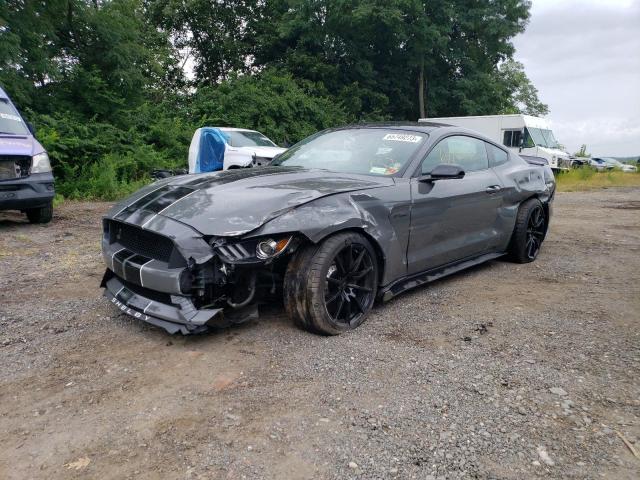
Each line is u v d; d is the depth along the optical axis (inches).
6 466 82.4
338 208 132.3
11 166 271.3
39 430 92.0
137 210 135.7
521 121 820.0
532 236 221.5
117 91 668.7
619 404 102.5
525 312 155.6
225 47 1198.9
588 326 144.0
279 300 138.5
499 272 205.2
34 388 106.5
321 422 94.8
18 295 165.2
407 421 95.7
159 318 125.8
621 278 195.8
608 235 295.9
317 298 127.3
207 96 860.0
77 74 606.9
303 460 84.4
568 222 352.8
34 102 574.6
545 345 130.8
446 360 121.2
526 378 112.7
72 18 623.5
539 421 96.2
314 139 193.9
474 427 94.0
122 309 134.5
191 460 84.0
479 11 1211.2
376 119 1144.8
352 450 87.0
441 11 1175.0
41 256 220.1
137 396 103.4
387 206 145.9
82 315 146.9
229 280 121.1
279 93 973.2
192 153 483.5
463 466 83.4
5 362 117.8
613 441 90.3
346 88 1135.0
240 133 518.0
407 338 134.0
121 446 87.7
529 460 85.0
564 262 223.6
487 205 190.2
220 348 125.2
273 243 120.6
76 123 524.4
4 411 98.0
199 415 96.8
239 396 103.6
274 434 91.0
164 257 125.0
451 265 181.8
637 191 637.3
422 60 1193.4
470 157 193.5
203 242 118.6
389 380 111.0
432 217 162.7
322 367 116.1
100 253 226.4
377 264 145.7
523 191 209.9
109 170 461.4
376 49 1242.6
